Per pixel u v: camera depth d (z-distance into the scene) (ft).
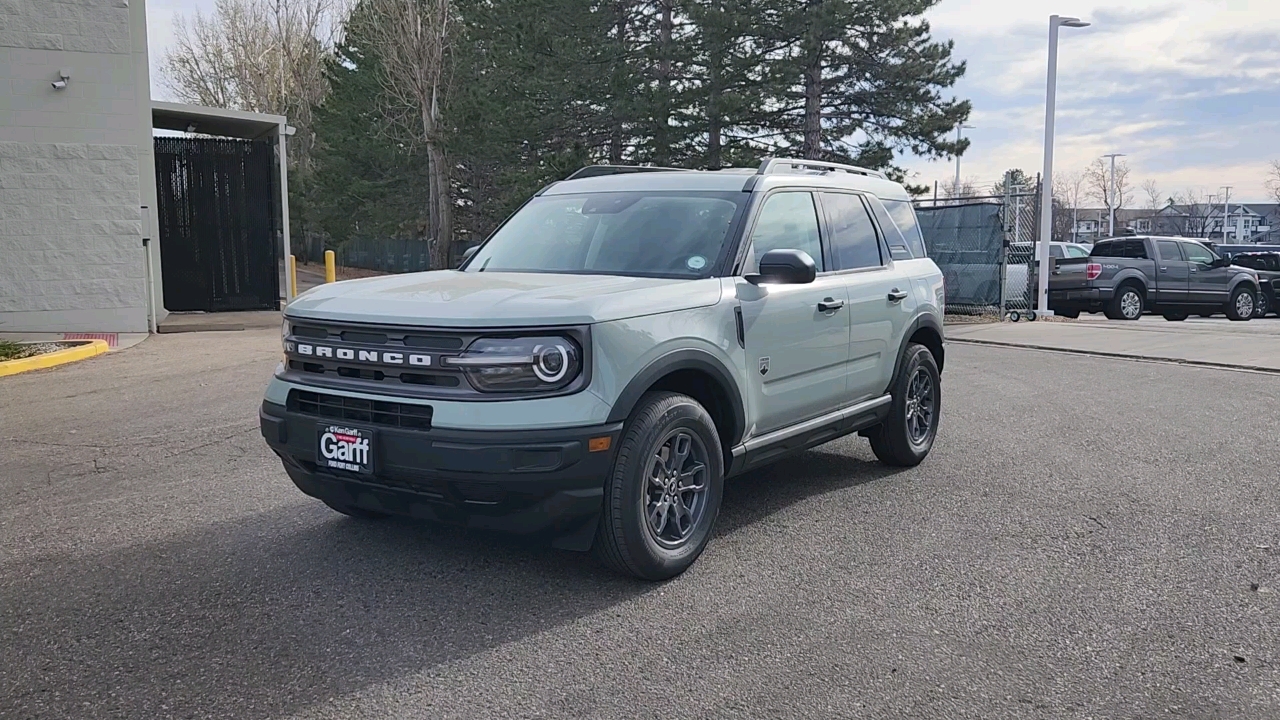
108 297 51.83
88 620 13.70
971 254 64.03
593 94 95.25
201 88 197.67
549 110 99.45
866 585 15.14
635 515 14.46
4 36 49.90
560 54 94.73
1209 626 13.56
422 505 14.35
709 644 12.97
